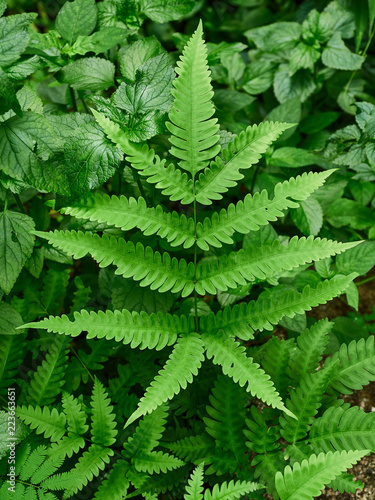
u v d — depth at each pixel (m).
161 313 0.57
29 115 0.57
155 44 0.63
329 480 0.52
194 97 0.54
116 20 0.69
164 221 0.56
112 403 0.66
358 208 0.82
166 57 0.59
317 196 0.81
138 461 0.58
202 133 0.55
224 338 0.56
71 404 0.59
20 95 0.60
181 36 0.81
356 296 0.69
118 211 0.56
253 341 0.75
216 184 0.56
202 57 0.54
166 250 0.69
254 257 0.56
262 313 0.57
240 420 0.60
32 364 0.68
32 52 0.61
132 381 0.65
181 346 0.56
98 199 0.56
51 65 0.64
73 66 0.63
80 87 0.63
